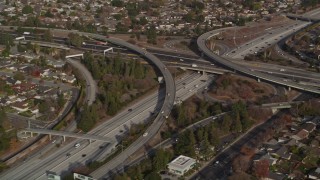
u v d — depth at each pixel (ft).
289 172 536.42
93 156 577.84
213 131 606.14
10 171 545.44
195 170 546.26
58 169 549.13
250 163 551.18
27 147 594.65
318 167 541.75
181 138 587.68
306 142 605.31
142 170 530.68
